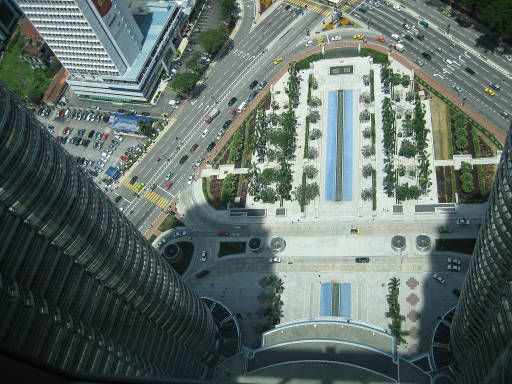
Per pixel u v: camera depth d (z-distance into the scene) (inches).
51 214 4335.6
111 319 5388.8
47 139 4439.0
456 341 7219.5
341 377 7357.3
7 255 3885.3
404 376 7377.0
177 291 6899.6
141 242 6092.5
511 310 4837.6
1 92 3850.9
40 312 4126.5
